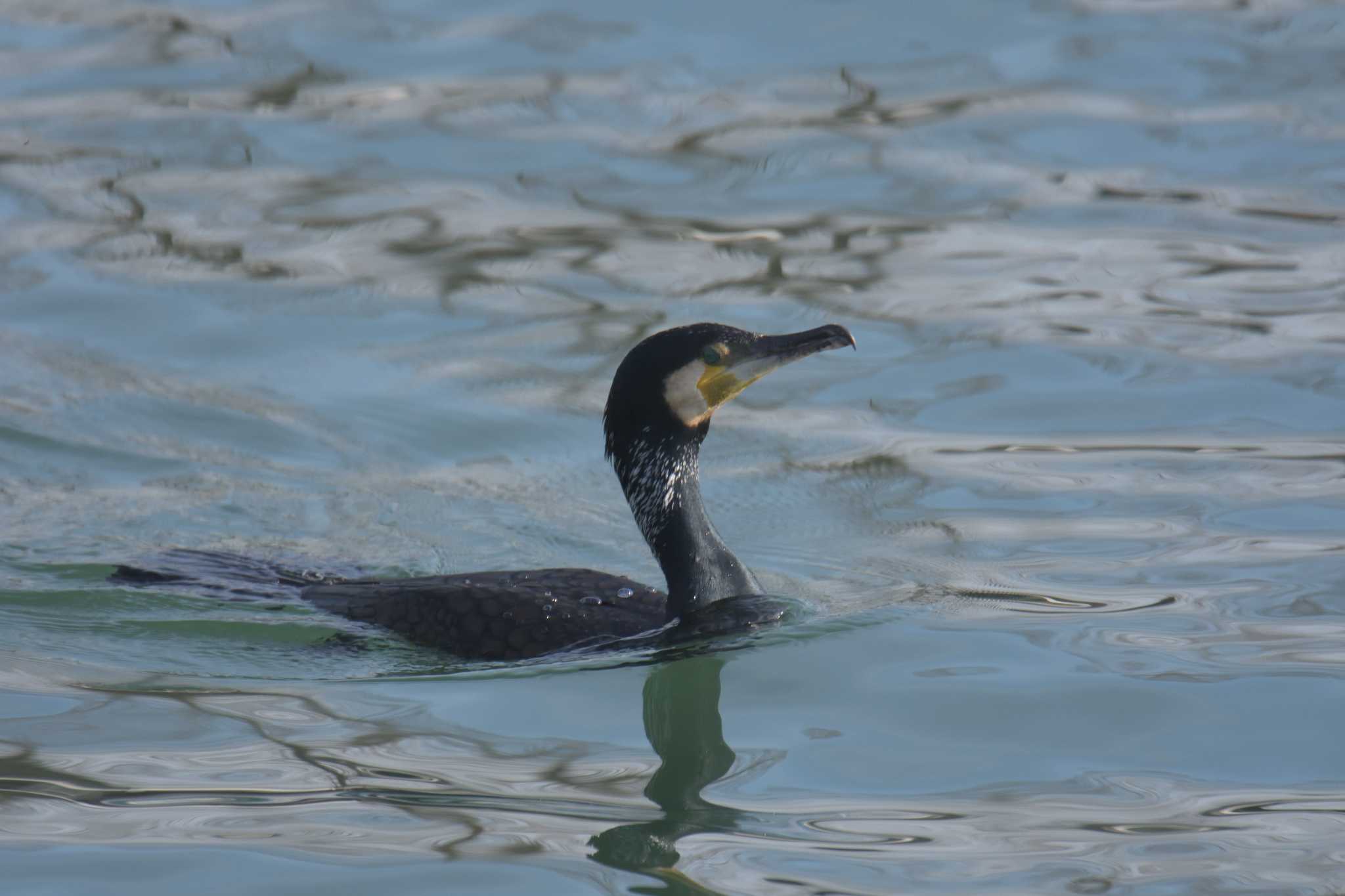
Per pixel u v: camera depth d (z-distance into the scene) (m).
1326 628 9.27
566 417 13.16
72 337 14.34
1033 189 17.33
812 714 8.48
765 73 20.16
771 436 12.94
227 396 13.42
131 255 15.94
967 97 19.42
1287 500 11.23
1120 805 7.40
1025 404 13.15
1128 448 12.29
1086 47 20.78
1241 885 6.66
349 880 6.80
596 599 10.02
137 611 10.11
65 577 10.68
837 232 16.39
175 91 19.75
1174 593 9.90
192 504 11.83
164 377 13.71
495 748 8.16
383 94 19.70
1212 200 16.98
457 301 15.13
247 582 10.56
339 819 7.36
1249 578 10.05
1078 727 8.19
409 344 14.34
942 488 11.83
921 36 21.25
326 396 13.45
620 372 10.03
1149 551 10.56
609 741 8.24
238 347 14.23
